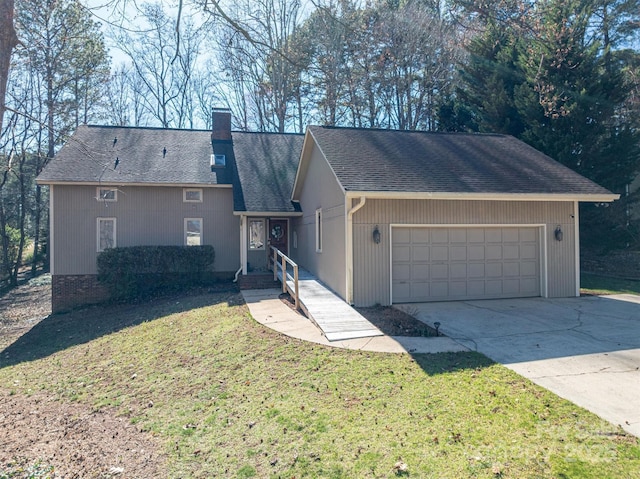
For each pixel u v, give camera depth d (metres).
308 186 15.60
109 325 12.73
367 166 11.20
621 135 16.91
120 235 16.66
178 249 16.39
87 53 17.02
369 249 10.73
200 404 5.99
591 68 16.94
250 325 9.33
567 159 17.02
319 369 6.46
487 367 6.21
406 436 4.39
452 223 11.33
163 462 4.51
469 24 20.53
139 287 16.09
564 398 5.06
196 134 20.66
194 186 17.05
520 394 5.21
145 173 16.97
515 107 19.12
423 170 11.43
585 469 3.65
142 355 8.99
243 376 6.67
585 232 17.81
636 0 18.97
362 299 10.63
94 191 16.47
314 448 4.35
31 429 5.91
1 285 23.70
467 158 12.95
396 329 8.44
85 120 24.20
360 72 23.70
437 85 26.17
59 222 16.16
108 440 5.28
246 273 15.84
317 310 9.89
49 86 16.55
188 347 8.80
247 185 17.48
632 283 15.12
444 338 7.82
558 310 10.31
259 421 5.11
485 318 9.43
